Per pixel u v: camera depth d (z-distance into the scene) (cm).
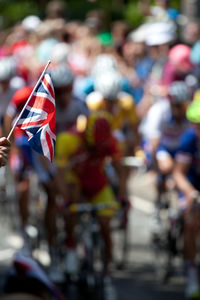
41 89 1041
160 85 2817
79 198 1770
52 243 1934
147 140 2245
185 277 2033
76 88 2652
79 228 1819
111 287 1781
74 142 1711
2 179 2366
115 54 3194
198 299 1819
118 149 1767
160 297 1844
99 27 3759
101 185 1767
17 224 2447
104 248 1770
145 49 3158
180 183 1783
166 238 2017
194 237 1819
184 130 2052
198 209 1792
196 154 1784
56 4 3619
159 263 2017
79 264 1842
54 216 1933
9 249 2244
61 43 3055
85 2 5819
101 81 1947
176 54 2742
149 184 3241
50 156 1038
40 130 1036
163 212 2073
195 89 2752
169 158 2075
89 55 3198
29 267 929
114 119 2144
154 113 2052
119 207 1806
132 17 5769
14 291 923
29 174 2059
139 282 1977
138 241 2364
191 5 3981
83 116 1953
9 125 1805
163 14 3606
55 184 1830
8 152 983
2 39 4206
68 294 1825
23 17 5928
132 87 3019
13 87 2125
